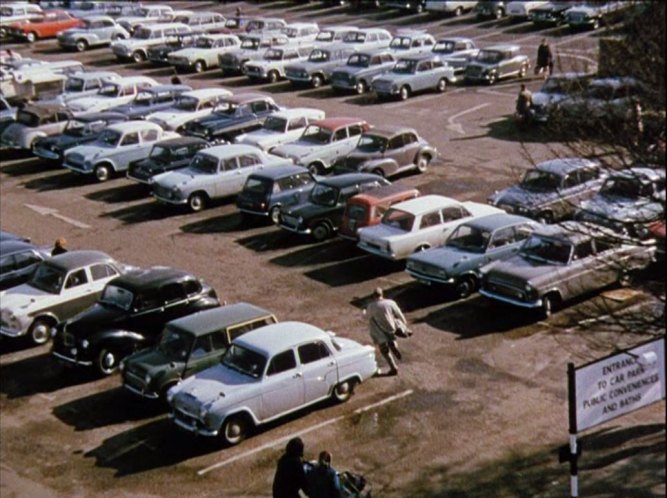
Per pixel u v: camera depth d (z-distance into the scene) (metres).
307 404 20.23
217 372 20.03
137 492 18.20
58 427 20.62
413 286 26.48
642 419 19.50
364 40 53.03
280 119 37.97
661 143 14.22
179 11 65.12
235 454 19.19
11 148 41.16
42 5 69.88
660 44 13.48
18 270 26.16
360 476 16.39
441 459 18.61
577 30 56.12
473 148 37.94
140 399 21.58
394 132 34.88
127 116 40.28
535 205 28.02
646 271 17.17
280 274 27.75
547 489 17.39
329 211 29.91
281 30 55.47
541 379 21.28
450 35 58.50
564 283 23.94
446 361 22.28
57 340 22.70
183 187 32.78
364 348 20.95
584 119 15.57
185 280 23.59
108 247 30.28
